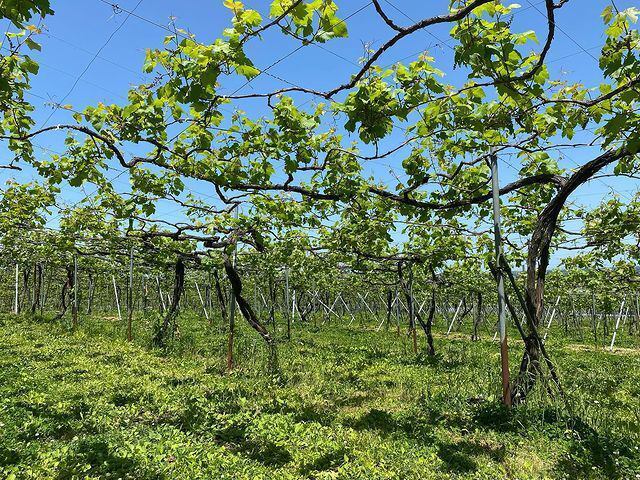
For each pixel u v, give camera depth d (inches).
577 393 350.0
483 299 1075.3
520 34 147.3
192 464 196.4
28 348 503.2
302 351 585.6
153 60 162.9
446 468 209.0
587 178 261.1
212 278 1033.5
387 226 438.3
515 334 1087.6
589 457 219.8
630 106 184.9
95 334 680.4
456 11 139.7
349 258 623.8
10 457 195.6
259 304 1293.1
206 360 493.0
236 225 437.7
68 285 939.3
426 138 269.1
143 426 247.4
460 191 320.5
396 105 181.2
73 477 180.2
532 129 219.0
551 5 129.6
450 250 518.0
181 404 294.0
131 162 253.9
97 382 348.2
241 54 147.0
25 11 121.4
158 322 605.9
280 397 335.6
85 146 263.4
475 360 553.9
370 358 559.2
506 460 218.5
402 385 392.5
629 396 377.4
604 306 949.8
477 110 196.9
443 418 283.9
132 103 219.1
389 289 1066.1
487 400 298.4
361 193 316.5
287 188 300.0
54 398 296.7
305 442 232.2
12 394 301.0
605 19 149.1
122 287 1529.3
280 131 244.1
